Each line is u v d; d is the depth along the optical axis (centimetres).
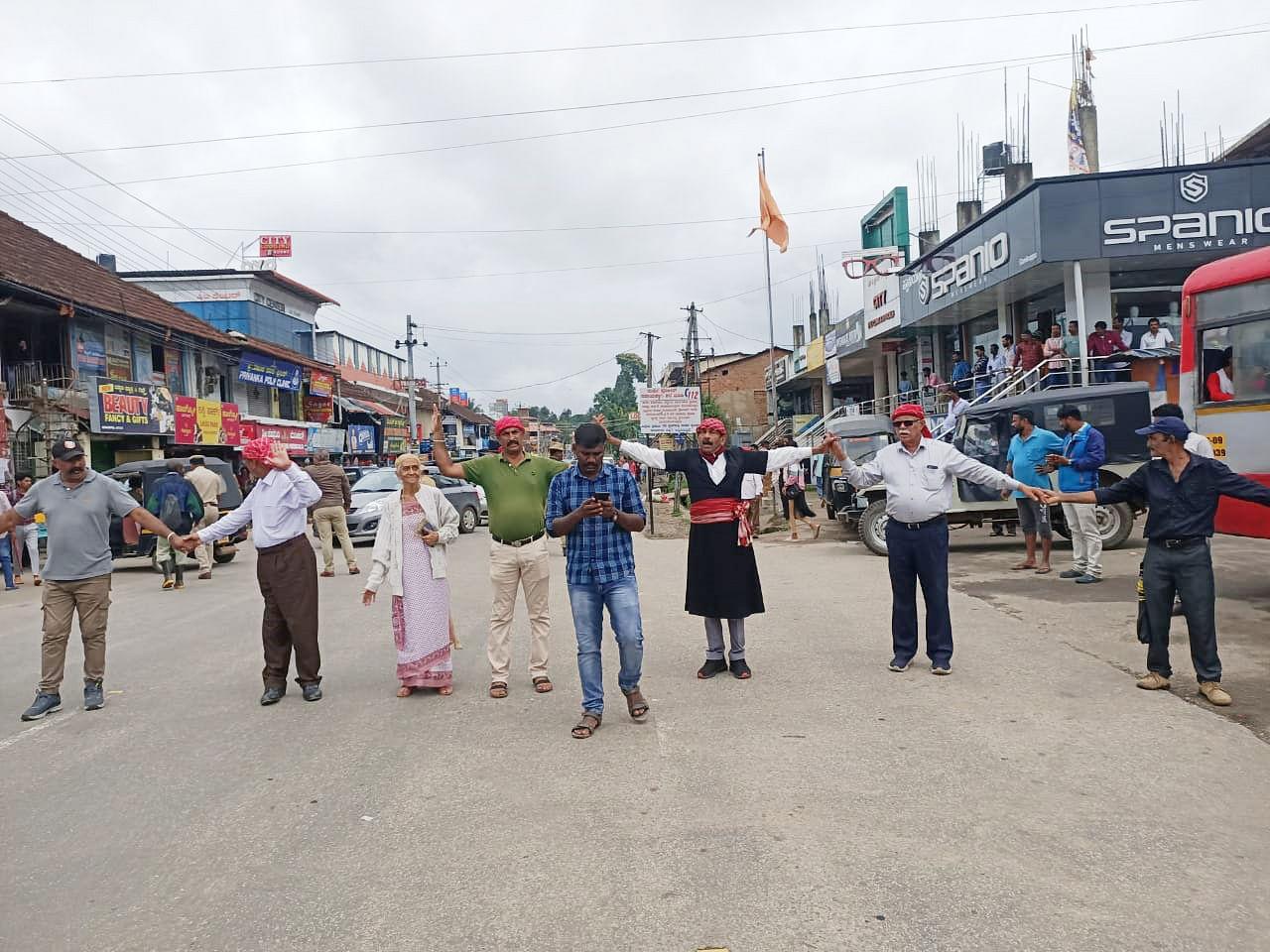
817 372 3750
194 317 3066
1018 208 1878
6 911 347
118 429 2345
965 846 373
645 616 940
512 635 875
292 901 347
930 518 645
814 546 1590
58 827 429
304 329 4172
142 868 382
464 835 402
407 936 318
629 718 576
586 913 329
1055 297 2067
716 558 652
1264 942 298
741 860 367
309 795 459
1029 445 1099
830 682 639
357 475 2423
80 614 646
